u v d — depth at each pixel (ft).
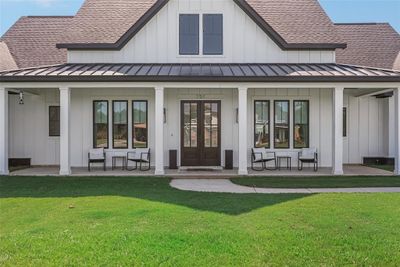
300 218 27.68
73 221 27.27
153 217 27.86
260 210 30.17
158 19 58.49
